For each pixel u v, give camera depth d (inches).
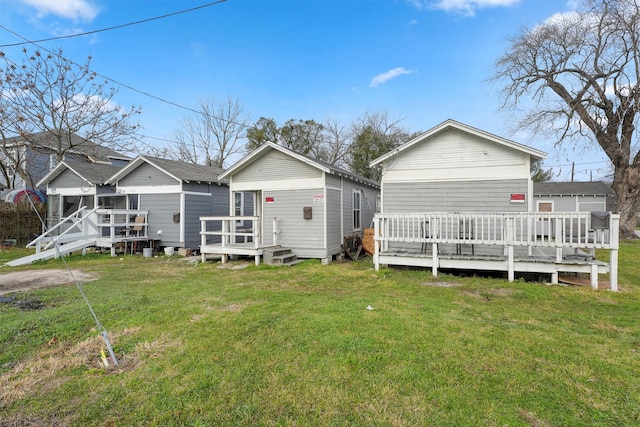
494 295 231.5
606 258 415.5
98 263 406.3
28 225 578.9
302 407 99.7
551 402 101.9
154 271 343.9
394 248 373.7
